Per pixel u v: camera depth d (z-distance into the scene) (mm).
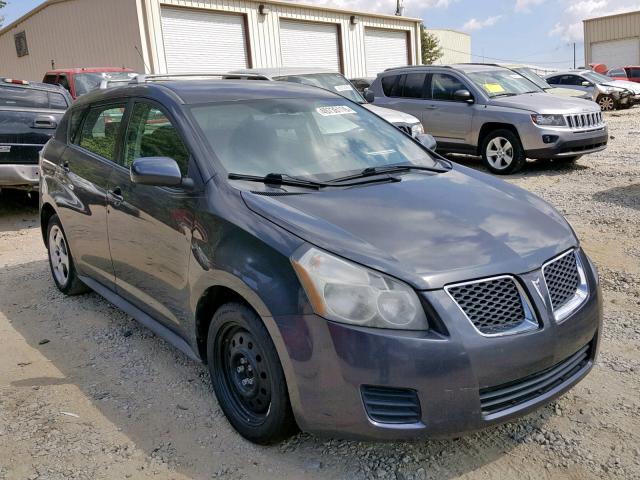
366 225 2965
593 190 8758
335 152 3939
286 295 2758
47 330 4758
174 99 3908
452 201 3344
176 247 3494
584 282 3182
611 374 3738
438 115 11359
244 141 3697
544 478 2861
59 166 5094
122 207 4039
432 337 2600
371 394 2643
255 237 2977
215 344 3279
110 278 4449
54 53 22469
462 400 2621
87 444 3250
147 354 4289
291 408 2895
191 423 3410
